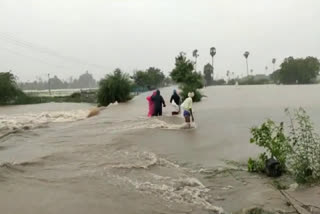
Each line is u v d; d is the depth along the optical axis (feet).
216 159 26.58
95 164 24.21
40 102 137.69
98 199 16.97
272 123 23.57
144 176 21.50
